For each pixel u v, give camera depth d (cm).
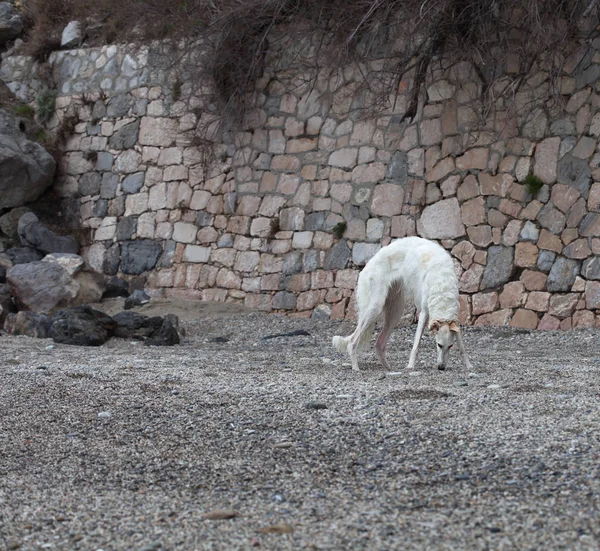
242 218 1781
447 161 1522
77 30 2145
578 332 1319
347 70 1655
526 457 489
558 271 1394
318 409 657
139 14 1942
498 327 1411
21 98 2217
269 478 486
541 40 1397
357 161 1634
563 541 366
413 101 1553
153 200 1923
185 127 1886
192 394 741
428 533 382
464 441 534
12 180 2003
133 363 1024
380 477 474
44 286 1672
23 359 1087
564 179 1401
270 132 1756
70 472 521
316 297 1659
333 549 369
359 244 1616
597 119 1377
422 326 902
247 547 377
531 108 1437
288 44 1742
